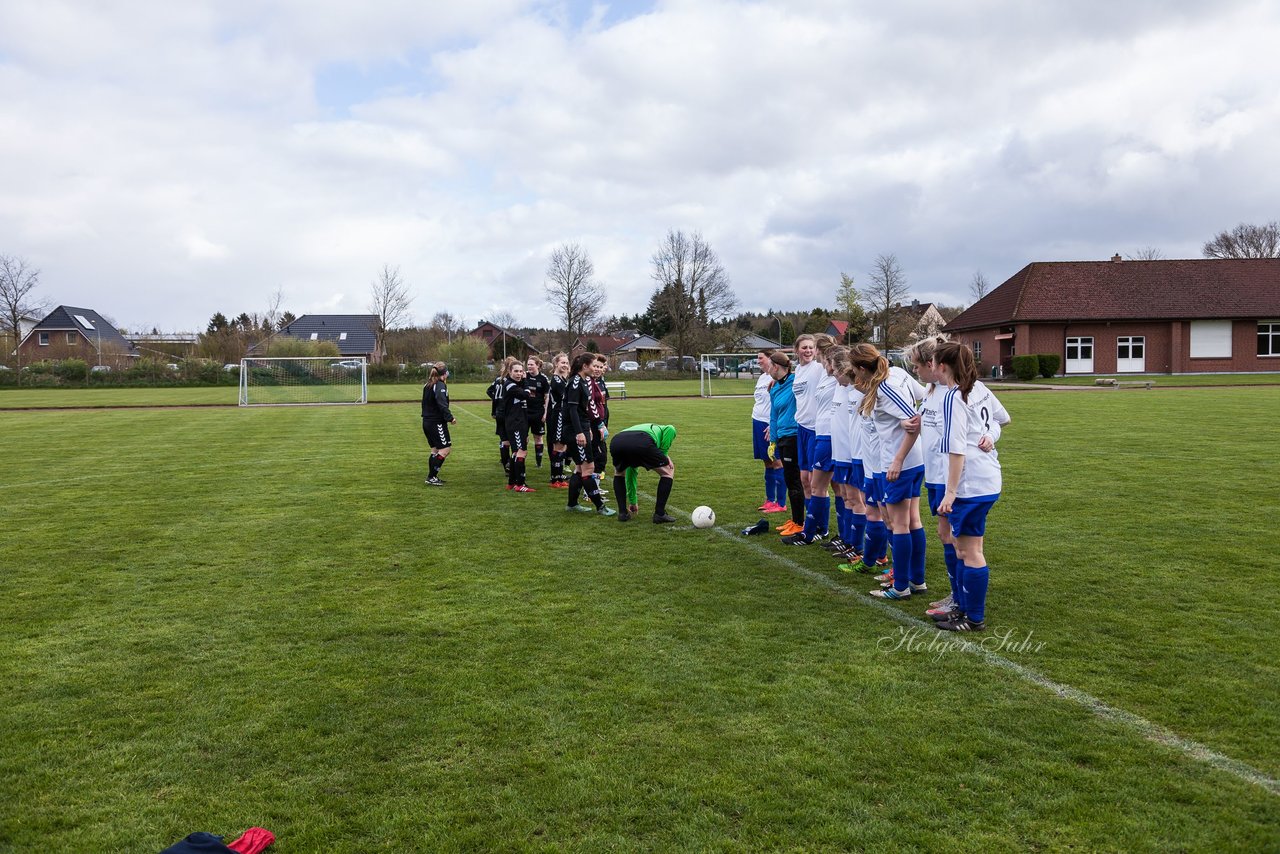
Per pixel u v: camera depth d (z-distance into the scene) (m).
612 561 6.93
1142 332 45.44
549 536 7.92
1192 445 14.02
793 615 5.46
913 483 5.75
